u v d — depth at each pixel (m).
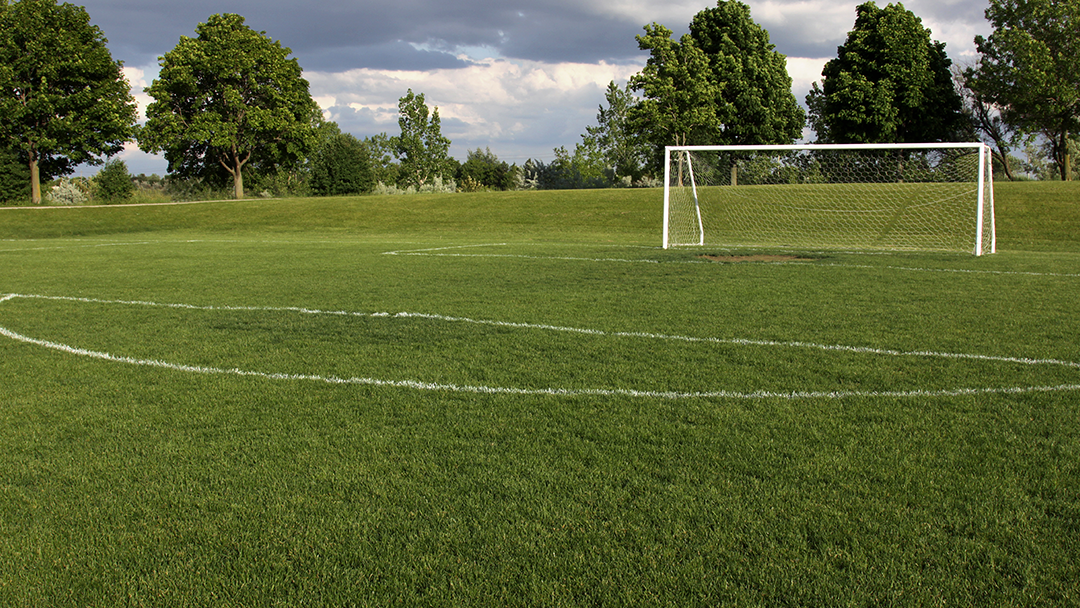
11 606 2.31
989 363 5.14
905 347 5.66
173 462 3.42
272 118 40.75
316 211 30.11
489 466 3.30
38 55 34.66
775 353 5.47
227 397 4.46
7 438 3.77
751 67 38.97
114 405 4.32
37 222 28.78
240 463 3.39
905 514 2.80
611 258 13.57
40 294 9.11
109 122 36.53
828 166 25.88
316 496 3.03
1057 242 19.03
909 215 22.48
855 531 2.68
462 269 11.68
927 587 2.33
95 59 36.34
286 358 5.47
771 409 4.09
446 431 3.77
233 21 40.72
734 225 22.88
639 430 3.75
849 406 4.14
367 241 20.53
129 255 14.90
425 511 2.87
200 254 15.00
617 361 5.25
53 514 2.91
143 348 5.87
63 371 5.16
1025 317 6.99
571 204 28.36
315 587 2.37
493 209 28.72
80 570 2.51
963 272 10.91
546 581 2.38
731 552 2.54
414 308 7.73
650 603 2.26
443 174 54.59
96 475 3.28
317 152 55.78
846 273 10.83
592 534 2.68
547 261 12.98
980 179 14.72
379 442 3.63
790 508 2.86
